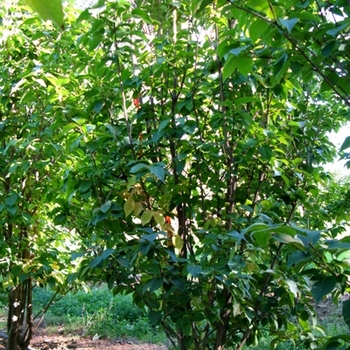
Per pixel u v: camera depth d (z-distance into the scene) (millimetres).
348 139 1712
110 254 2254
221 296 2639
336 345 1394
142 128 2980
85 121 2777
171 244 2713
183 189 2732
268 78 2754
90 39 2656
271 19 1717
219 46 1966
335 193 4340
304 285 2781
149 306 2561
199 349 2742
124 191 2621
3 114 4141
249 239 2646
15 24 4039
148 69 2805
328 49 1611
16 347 4531
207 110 2998
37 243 4156
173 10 2965
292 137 3037
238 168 2918
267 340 5602
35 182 3969
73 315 8141
